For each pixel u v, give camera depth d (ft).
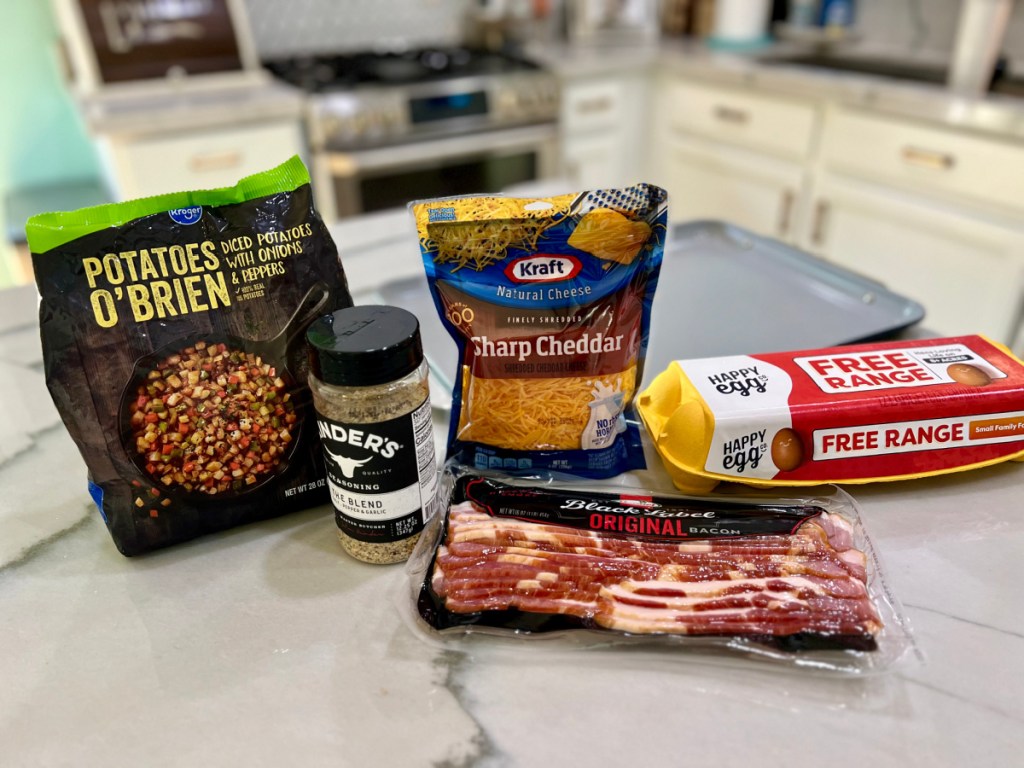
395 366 1.41
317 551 1.67
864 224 5.64
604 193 1.69
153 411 1.59
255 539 1.71
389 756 1.20
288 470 1.74
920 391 1.75
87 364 1.52
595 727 1.24
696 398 1.74
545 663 1.36
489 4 7.51
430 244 1.70
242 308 1.64
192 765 1.20
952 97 4.87
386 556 1.60
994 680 1.31
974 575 1.54
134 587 1.57
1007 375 1.80
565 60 6.81
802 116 5.80
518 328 1.76
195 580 1.59
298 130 5.90
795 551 1.52
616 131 7.26
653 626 1.37
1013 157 4.54
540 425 1.84
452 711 1.28
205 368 1.62
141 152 5.35
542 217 1.68
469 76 6.39
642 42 7.73
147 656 1.40
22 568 1.63
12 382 2.38
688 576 1.46
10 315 2.83
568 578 1.46
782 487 1.80
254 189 1.66
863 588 1.44
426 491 1.58
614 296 1.75
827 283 2.77
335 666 1.37
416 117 6.20
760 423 1.68
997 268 4.86
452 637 1.41
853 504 1.72
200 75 6.03
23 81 6.45
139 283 1.55
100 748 1.23
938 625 1.42
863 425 1.71
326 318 1.51
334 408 1.44
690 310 2.61
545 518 1.61
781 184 6.17
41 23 6.30
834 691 1.30
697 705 1.28
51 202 6.50
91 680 1.35
